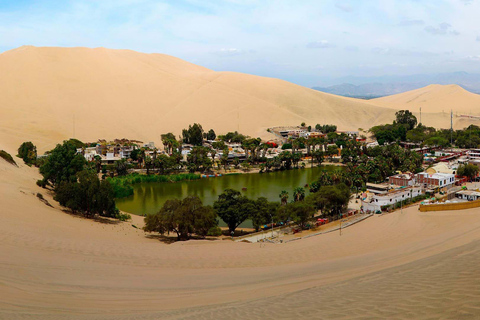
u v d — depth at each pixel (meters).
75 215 65.31
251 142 172.00
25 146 141.25
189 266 36.22
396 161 132.50
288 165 148.25
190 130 192.62
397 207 80.50
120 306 20.02
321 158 156.38
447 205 71.25
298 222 65.38
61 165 86.50
